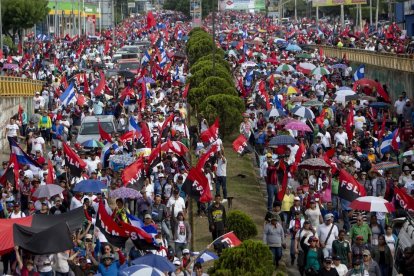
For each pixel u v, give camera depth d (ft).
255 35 451.12
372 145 142.10
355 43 325.42
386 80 233.76
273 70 239.09
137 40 472.44
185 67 292.40
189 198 122.31
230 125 183.73
